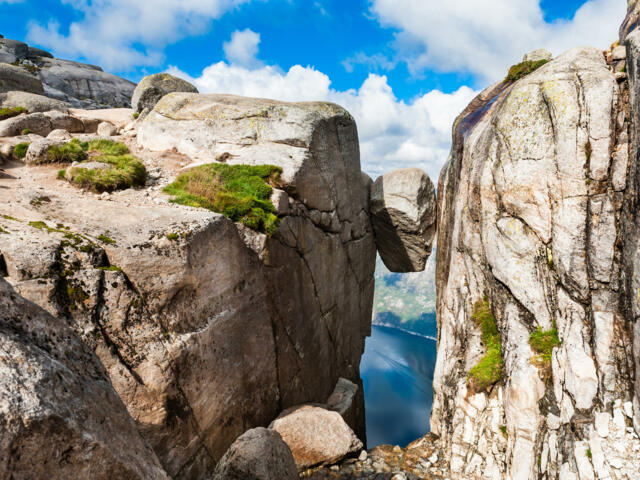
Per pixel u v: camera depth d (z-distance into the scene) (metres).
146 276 6.67
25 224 6.40
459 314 12.12
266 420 9.96
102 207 8.25
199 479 7.25
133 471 2.88
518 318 9.66
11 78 27.48
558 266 9.00
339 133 16.30
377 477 9.48
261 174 11.76
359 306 19.84
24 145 11.91
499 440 9.38
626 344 7.49
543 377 8.59
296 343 11.84
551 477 7.68
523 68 13.46
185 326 7.23
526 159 9.77
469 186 11.97
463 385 10.63
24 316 2.84
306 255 12.82
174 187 10.69
